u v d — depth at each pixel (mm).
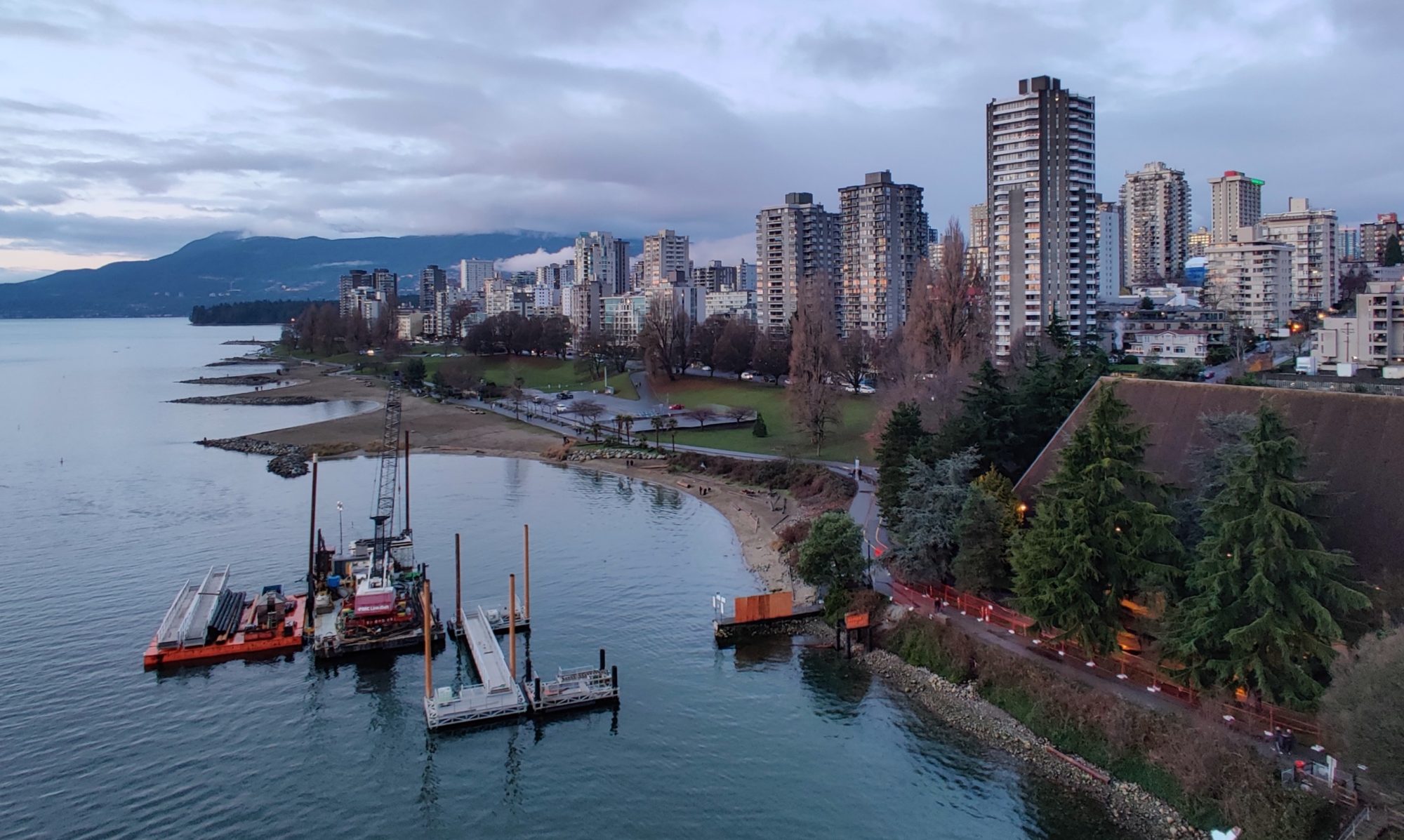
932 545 89812
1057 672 73438
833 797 66375
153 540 129750
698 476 166875
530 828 64250
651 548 124312
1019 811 63375
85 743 75250
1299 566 60500
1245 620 63562
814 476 148250
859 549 94625
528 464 189375
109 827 64625
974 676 78438
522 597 105812
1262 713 62938
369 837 63625
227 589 106625
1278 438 63750
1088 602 71438
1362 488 72375
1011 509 88250
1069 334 195625
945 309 174125
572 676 82875
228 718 79750
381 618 95062
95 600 106062
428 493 161250
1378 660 53438
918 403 139500
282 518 142625
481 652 89625
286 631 95688
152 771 71375
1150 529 70938
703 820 64375
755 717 77688
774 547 119875
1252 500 63438
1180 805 60719
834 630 92938
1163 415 89500
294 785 69750
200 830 64312
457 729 77438
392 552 114438
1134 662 73438
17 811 66062
